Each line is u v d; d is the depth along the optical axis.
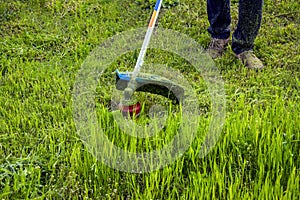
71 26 4.47
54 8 4.74
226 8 4.00
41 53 4.20
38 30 4.44
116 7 4.75
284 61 4.04
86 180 3.14
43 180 3.21
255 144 3.30
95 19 4.59
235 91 3.73
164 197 3.09
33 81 3.85
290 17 4.57
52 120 3.54
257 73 3.93
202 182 3.05
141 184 3.17
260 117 3.47
